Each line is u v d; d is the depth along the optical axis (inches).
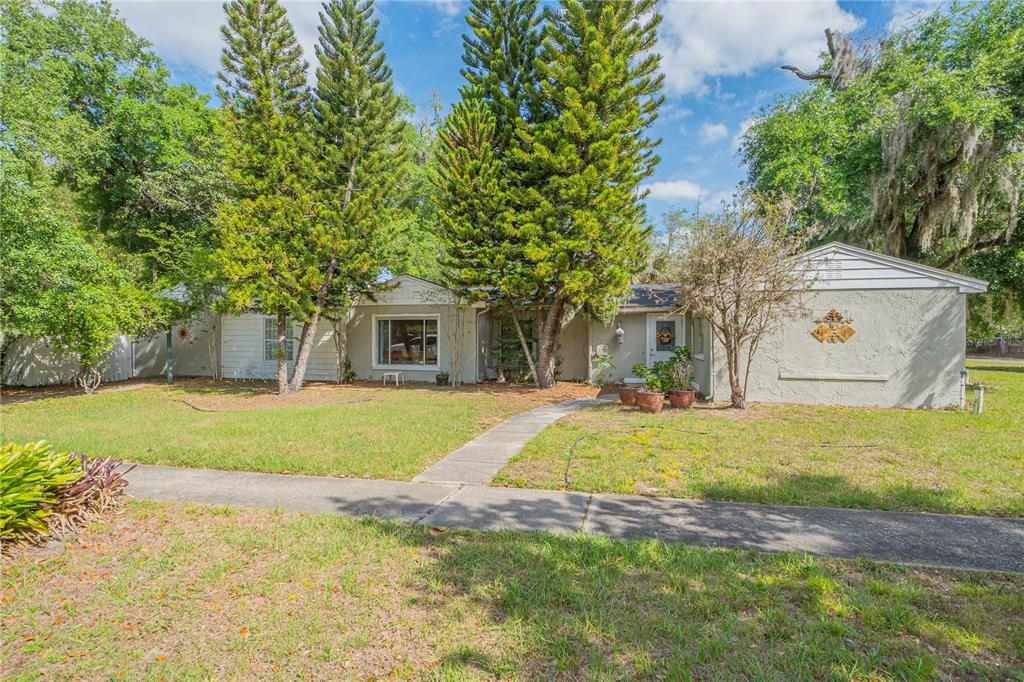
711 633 100.1
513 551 137.0
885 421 312.7
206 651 98.3
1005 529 152.3
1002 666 90.4
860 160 547.2
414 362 594.6
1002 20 503.2
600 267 444.5
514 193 456.4
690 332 533.0
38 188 424.2
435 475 213.5
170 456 241.3
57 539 148.6
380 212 518.9
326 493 190.4
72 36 627.8
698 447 250.2
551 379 525.3
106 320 493.4
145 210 697.0
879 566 128.2
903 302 369.4
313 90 519.5
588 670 90.2
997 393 441.4
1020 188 495.8
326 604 113.7
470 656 94.6
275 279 465.4
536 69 468.1
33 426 327.6
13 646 100.7
